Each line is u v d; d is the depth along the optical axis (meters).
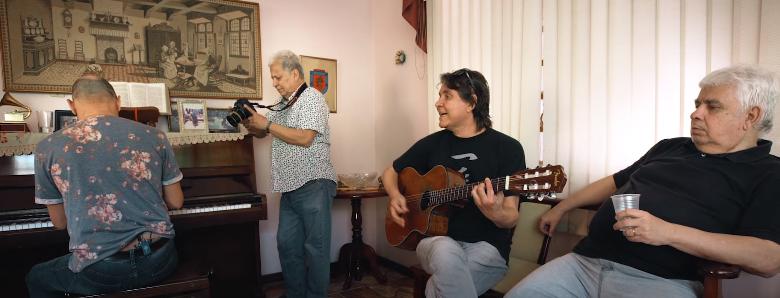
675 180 1.24
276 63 2.17
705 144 1.22
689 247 1.04
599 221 1.36
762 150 1.16
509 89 2.11
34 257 2.02
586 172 1.77
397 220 1.75
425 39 2.69
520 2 2.04
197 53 2.65
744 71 1.14
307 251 2.17
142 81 2.50
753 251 0.99
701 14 1.45
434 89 2.57
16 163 1.97
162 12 2.54
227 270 2.43
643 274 1.20
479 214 1.58
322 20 3.12
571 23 1.82
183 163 2.31
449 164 1.69
